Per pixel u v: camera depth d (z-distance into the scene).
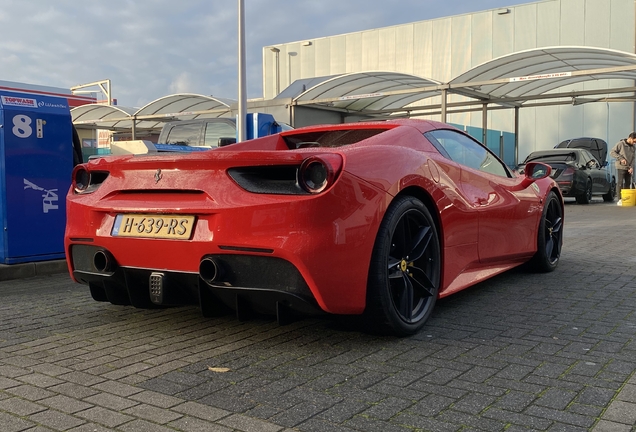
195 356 2.74
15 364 2.65
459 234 3.48
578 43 23.30
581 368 2.51
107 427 1.96
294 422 1.99
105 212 3.04
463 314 3.50
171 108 18.06
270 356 2.73
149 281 2.89
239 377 2.45
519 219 4.33
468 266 3.65
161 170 2.86
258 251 2.56
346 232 2.59
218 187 2.69
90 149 16.12
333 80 14.78
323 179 2.55
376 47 27.80
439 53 26.11
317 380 2.40
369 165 2.77
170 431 1.93
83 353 2.81
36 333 3.18
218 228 2.64
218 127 9.77
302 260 2.49
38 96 5.50
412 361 2.63
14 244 5.25
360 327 2.96
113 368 2.58
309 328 3.21
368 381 2.38
